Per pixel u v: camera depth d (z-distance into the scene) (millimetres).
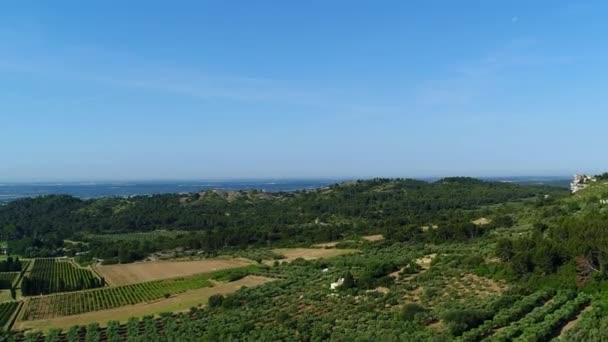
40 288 148625
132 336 86875
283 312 85250
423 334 60562
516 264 84500
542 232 112562
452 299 77000
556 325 60406
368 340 60094
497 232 135750
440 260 106438
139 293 132375
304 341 67750
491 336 58219
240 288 119062
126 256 197625
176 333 83188
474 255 102438
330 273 118188
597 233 86188
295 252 172500
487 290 81000
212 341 74312
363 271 108562
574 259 79500
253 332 74875
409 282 93312
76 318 106688
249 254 178250
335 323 73750
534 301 70000
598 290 71625
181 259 188875
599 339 52344
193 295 120188
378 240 165625
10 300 134875
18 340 91062
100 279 154625
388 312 75312
